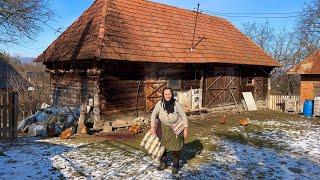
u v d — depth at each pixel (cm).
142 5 1934
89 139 1238
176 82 1844
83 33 1645
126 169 851
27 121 1509
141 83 1653
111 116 1520
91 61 1505
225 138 1321
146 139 852
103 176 792
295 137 1391
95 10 1747
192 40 1994
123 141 1212
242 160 988
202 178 807
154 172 831
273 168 916
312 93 2259
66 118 1445
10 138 1194
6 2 1817
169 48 1767
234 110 2245
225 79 2183
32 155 958
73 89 1680
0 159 904
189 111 1866
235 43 2341
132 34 1652
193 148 1121
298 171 898
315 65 2222
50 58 1755
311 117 2080
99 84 1472
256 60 2322
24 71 4712
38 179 754
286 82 4522
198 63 1903
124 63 1567
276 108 2511
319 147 1205
